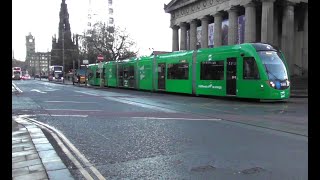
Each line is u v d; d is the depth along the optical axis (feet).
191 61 99.25
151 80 122.83
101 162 26.13
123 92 122.01
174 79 107.45
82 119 49.55
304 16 173.58
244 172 22.99
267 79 76.33
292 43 166.50
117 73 158.20
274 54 79.05
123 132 38.60
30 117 52.54
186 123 45.01
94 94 109.70
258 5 173.37
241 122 45.78
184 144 32.04
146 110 60.95
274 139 33.94
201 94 94.79
